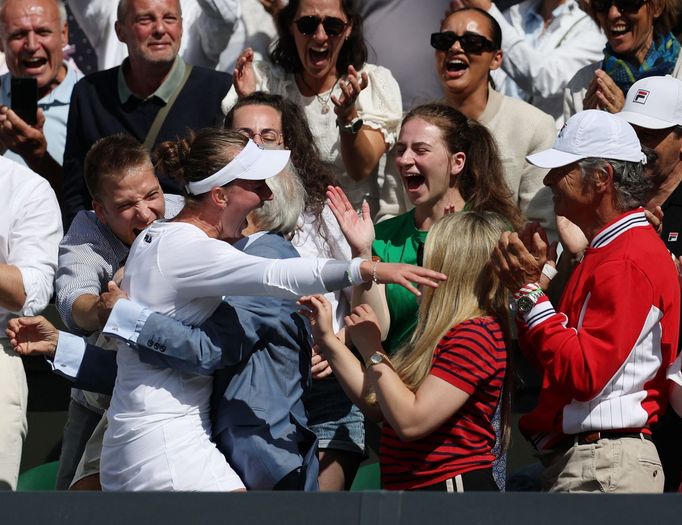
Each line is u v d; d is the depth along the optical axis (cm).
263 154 1478
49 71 2434
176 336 1423
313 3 2212
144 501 1384
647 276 1503
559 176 1582
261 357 1498
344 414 1805
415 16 2466
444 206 1878
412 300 1806
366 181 2212
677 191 1856
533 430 1612
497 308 1580
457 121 1884
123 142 1788
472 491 1447
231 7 2509
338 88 2247
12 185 1823
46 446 2342
